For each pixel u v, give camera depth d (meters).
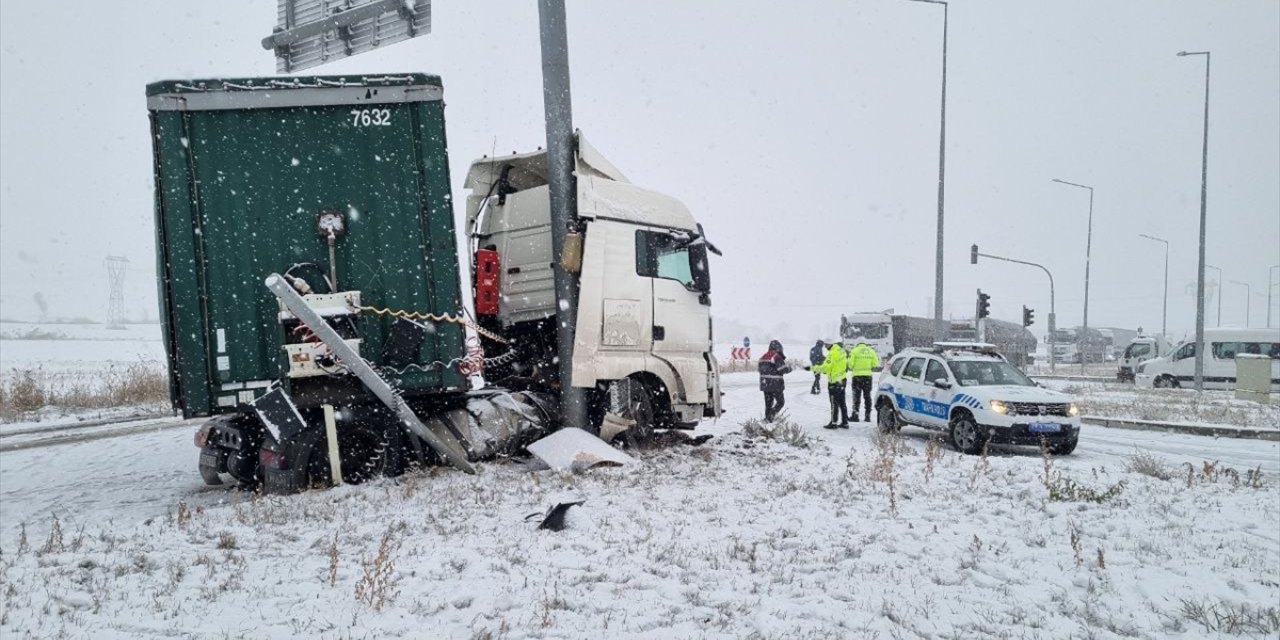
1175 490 9.20
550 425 10.34
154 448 12.85
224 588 5.07
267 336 8.11
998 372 14.02
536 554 5.93
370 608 4.76
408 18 10.93
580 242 9.80
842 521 7.38
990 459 11.19
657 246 11.11
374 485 8.30
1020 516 7.82
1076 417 12.71
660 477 8.98
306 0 11.62
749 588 5.43
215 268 7.93
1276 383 28.48
